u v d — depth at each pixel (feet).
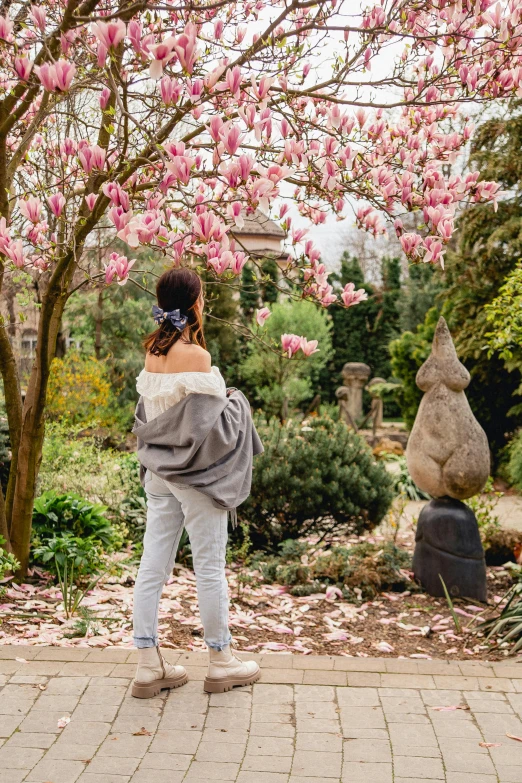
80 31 13.05
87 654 11.12
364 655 13.08
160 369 9.73
